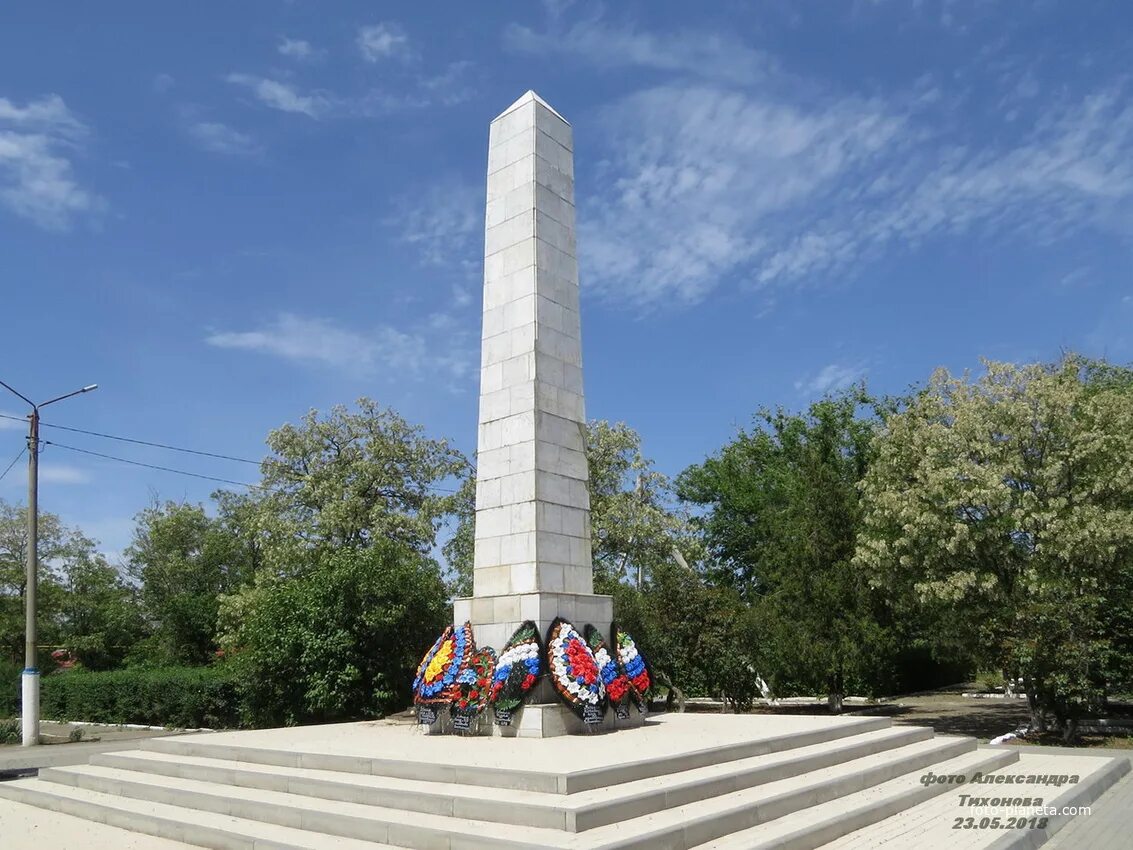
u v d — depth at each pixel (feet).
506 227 49.49
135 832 32.63
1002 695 105.70
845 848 26.96
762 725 43.91
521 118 50.08
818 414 119.85
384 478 101.55
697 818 25.18
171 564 153.28
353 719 63.52
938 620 72.13
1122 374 104.83
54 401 78.69
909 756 40.47
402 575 66.23
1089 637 60.44
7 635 142.10
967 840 27.96
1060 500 61.16
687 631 72.23
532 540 43.96
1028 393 65.21
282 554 95.25
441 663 43.75
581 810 23.89
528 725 39.29
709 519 128.16
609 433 89.35
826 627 77.15
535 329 46.60
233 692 76.74
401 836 25.46
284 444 101.40
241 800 31.42
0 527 149.59
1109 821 32.91
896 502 66.95
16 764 60.39
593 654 43.16
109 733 82.33
